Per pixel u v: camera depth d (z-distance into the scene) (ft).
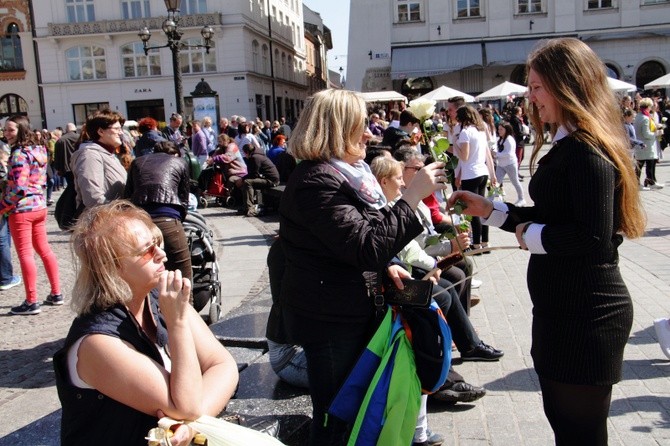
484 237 26.76
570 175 6.89
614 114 7.20
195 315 7.38
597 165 6.73
